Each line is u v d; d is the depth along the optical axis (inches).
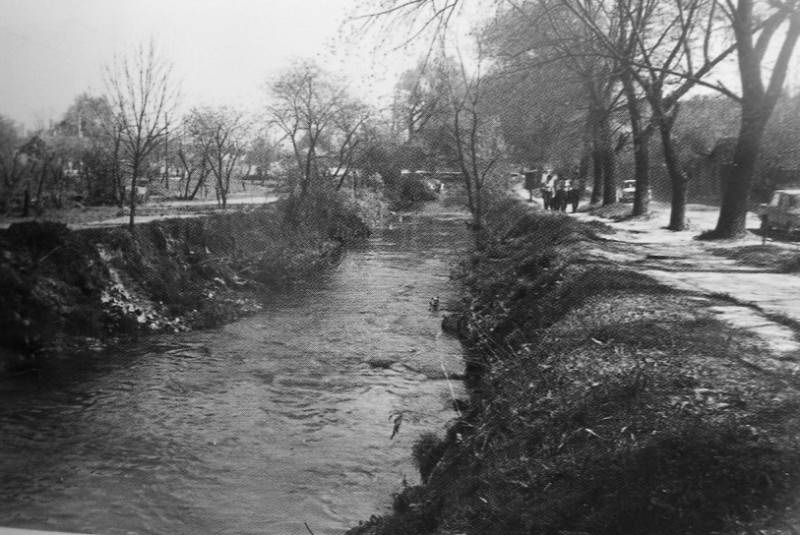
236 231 1048.2
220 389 504.1
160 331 689.6
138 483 341.4
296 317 769.6
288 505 315.3
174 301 757.9
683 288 422.6
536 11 577.6
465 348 575.5
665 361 253.1
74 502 318.7
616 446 191.3
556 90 787.4
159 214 1043.9
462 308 715.4
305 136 1712.6
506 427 261.1
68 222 843.4
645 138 1002.1
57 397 484.4
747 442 173.5
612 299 390.3
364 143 1795.0
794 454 165.3
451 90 1314.0
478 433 281.6
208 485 338.3
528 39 600.7
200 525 296.2
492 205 1550.2
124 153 1173.1
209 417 443.2
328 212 1455.5
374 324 717.3
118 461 370.3
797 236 751.7
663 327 307.4
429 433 382.9
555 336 351.6
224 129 1646.2
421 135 1566.2
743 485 160.1
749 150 743.7
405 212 2086.6
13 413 448.5
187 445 393.4
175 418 441.7
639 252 640.4
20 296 593.6
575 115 940.0
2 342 560.4
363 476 345.1
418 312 772.6
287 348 626.8
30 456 374.9
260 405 466.0
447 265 1139.3
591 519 167.8
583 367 273.9
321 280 1018.1
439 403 454.9
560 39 608.4
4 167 840.3
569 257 579.2
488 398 338.6
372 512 302.4
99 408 460.4
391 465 358.0
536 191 1898.4
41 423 430.0
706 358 253.1
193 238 927.0
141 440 401.7
